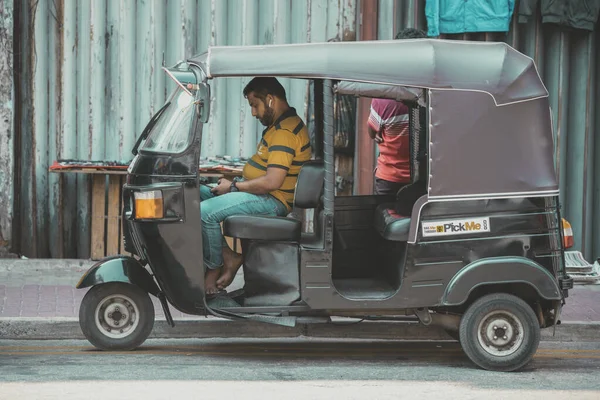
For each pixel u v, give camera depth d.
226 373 7.97
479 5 13.00
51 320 9.65
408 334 10.08
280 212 8.80
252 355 8.97
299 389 7.39
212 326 9.84
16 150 12.95
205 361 8.53
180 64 8.62
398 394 7.31
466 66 8.29
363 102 13.10
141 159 8.42
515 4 13.21
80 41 12.91
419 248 8.22
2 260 12.68
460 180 8.26
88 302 8.75
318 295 8.28
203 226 8.53
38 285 11.59
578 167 13.62
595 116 13.65
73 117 12.98
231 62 8.13
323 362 8.69
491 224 8.31
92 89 12.98
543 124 8.41
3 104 12.77
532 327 8.38
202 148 13.18
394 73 8.18
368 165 13.16
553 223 8.44
